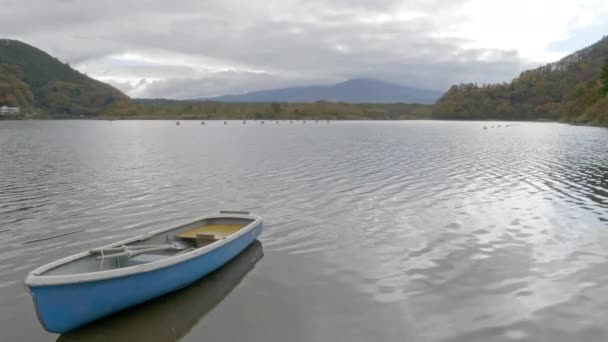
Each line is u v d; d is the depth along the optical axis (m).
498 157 49.09
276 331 11.05
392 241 17.84
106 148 61.88
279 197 26.75
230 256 15.37
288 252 16.70
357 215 22.11
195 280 13.70
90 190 29.25
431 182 31.70
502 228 19.47
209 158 48.62
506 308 12.00
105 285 11.04
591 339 10.43
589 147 62.00
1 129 126.75
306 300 12.70
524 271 14.51
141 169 39.34
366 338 10.63
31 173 36.91
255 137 89.75
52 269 11.38
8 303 12.73
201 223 17.69
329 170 38.16
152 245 14.48
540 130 120.81
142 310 12.18
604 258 15.59
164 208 24.08
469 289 13.21
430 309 12.02
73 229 20.09
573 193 27.45
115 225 20.75
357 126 161.62
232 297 12.94
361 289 13.36
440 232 18.95
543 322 11.22
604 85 145.50
